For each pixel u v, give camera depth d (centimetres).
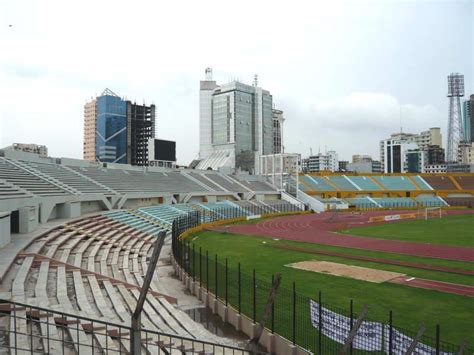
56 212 4516
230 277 2672
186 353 1559
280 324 1812
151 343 1433
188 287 2703
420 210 9269
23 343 1266
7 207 2986
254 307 1875
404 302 2175
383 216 7312
